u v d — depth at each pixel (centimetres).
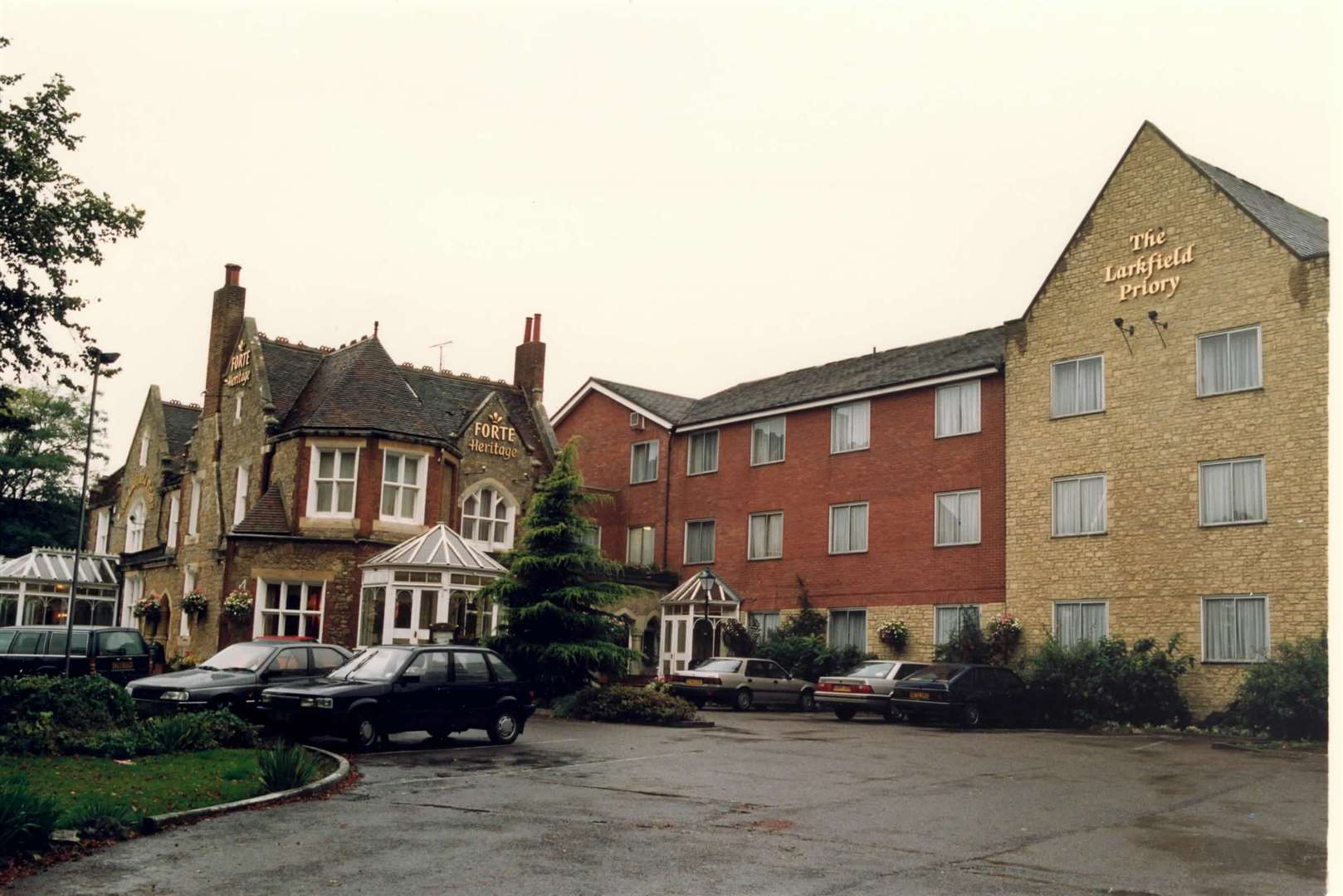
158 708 1933
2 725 1566
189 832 1089
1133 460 2880
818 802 1358
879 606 3469
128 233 2073
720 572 4006
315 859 980
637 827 1160
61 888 871
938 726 2591
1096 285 3023
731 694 3045
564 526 2812
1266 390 2642
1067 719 2708
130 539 4438
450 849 1033
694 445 4212
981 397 3297
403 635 3070
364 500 3281
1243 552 2636
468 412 3966
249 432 3606
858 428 3638
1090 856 1070
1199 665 2677
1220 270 2759
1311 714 2266
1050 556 3023
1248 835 1185
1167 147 2909
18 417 2120
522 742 1978
